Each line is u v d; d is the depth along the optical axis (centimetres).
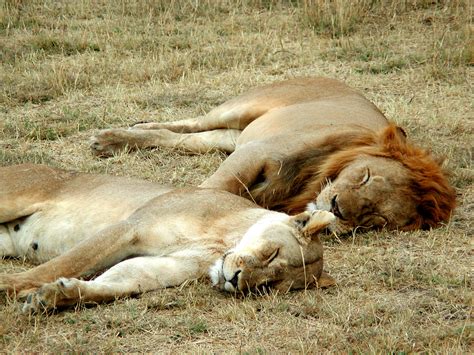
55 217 1045
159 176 1338
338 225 1105
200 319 873
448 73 1825
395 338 828
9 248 1066
